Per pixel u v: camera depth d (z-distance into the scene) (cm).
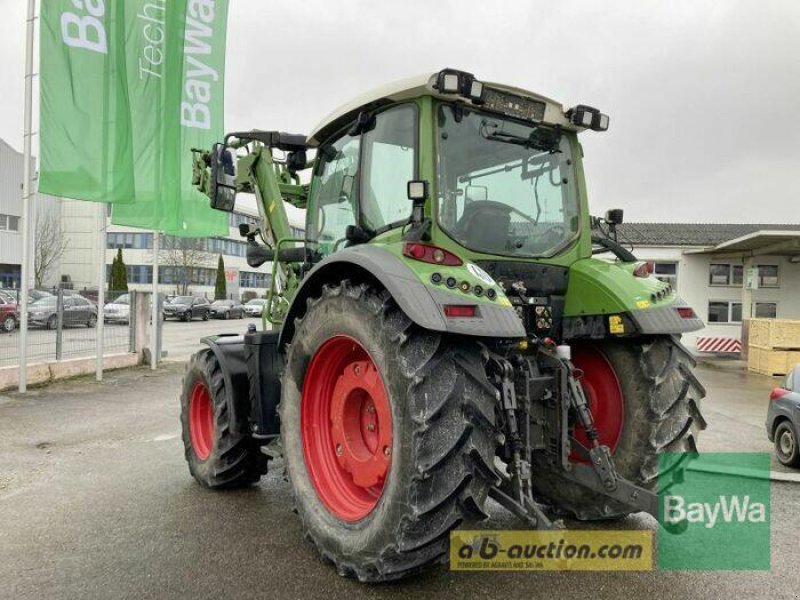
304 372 353
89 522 399
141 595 297
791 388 648
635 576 324
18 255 3475
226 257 5528
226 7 1186
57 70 924
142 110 1091
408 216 333
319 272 346
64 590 302
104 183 961
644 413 361
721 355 2078
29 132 970
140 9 1079
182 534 378
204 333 2450
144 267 5106
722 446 709
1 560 338
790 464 623
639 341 370
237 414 446
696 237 2361
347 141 406
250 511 422
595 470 328
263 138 520
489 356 291
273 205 537
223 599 293
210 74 1173
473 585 310
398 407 275
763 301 1962
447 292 277
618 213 413
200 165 705
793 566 340
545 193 377
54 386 1052
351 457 329
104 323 1297
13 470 529
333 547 315
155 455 584
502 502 295
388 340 282
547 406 337
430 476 265
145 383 1094
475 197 346
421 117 329
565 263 380
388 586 307
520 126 367
